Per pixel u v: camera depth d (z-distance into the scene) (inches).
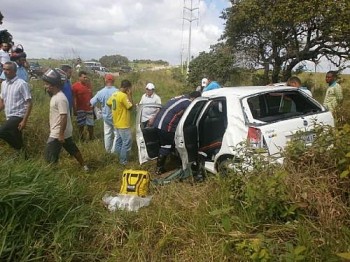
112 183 233.5
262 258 113.4
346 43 598.2
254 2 596.1
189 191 182.9
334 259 108.7
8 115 246.7
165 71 1288.1
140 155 274.5
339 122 241.0
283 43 634.8
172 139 255.9
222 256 130.5
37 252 136.2
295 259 107.7
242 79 732.7
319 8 538.6
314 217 131.9
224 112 223.6
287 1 557.3
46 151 231.5
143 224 161.3
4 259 131.0
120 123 281.1
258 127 189.5
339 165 138.3
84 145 313.7
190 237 148.5
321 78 830.5
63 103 225.3
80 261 143.3
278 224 134.8
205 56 776.3
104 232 156.9
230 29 669.3
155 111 304.7
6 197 139.2
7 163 165.8
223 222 137.1
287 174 142.0
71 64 591.5
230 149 202.2
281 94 218.4
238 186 156.7
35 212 145.9
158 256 142.1
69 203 163.6
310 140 172.1
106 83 308.0
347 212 130.0
